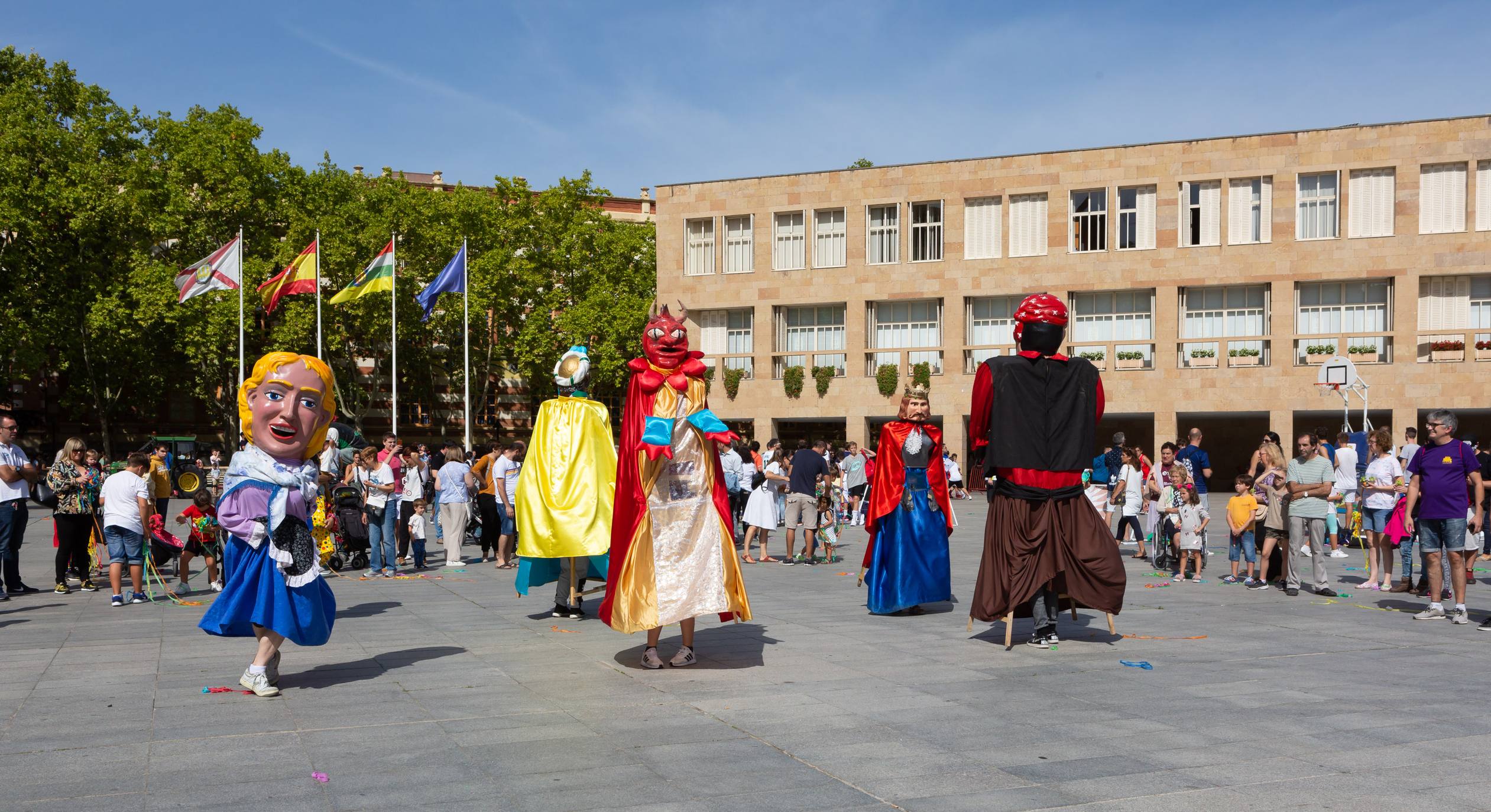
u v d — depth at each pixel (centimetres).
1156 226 4047
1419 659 805
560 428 1080
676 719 617
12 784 493
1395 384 3775
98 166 4244
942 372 4284
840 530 2372
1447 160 3750
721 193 4591
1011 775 499
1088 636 927
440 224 4938
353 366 5075
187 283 3362
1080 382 882
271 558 688
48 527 2659
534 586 1186
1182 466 1435
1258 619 1038
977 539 2159
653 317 817
